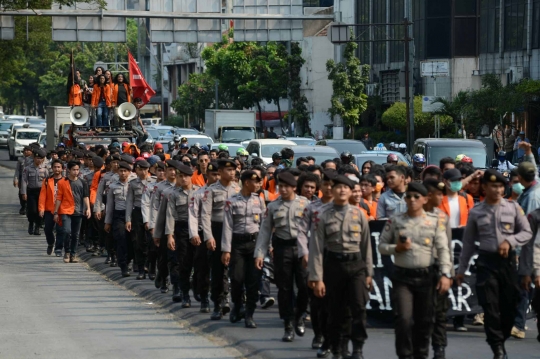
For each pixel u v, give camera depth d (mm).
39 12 82188
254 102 161375
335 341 23547
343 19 168000
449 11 137875
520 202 27359
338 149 80000
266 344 26141
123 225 41312
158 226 34062
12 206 79062
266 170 40344
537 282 23047
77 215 47312
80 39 83812
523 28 117938
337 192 23094
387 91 151375
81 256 49844
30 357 25062
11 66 132500
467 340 27000
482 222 23500
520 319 27641
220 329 28562
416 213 21812
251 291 28672
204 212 29875
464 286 27906
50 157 69125
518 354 25156
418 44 142000
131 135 73250
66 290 38031
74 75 74188
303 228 25219
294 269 26719
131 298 36219
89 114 74188
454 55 137875
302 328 27438
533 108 104562
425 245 21625
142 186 40156
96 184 47312
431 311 21922
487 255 23484
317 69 168000
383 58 154125
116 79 74562
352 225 23047
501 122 98500
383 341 26375
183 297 32844
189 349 26234
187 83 197000
